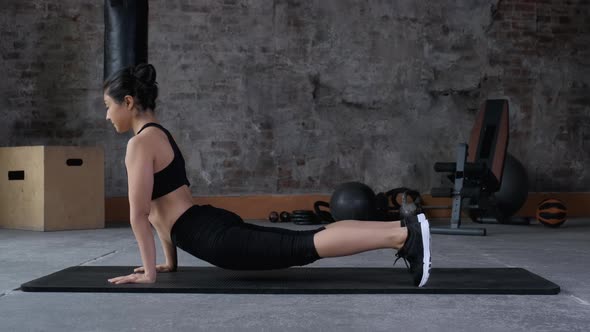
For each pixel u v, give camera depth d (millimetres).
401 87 7238
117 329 1972
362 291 2555
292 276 2889
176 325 2023
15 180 5617
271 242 2543
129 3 5832
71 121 6770
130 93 2619
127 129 2691
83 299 2426
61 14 6730
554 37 7402
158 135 2613
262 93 7031
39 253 3922
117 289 2564
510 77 7355
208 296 2488
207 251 2598
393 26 7219
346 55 7152
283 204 7035
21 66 6688
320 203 6527
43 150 5359
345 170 7168
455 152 7316
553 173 7410
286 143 7074
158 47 6867
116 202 6762
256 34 7020
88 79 6789
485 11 7297
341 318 2123
